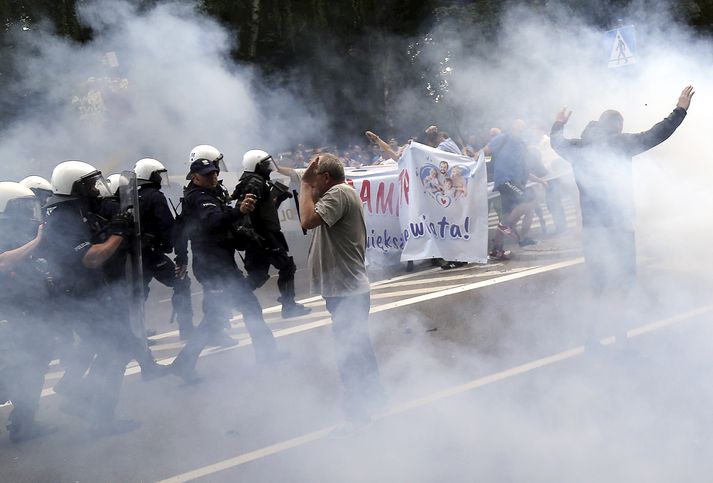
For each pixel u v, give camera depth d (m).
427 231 8.76
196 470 4.32
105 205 5.85
